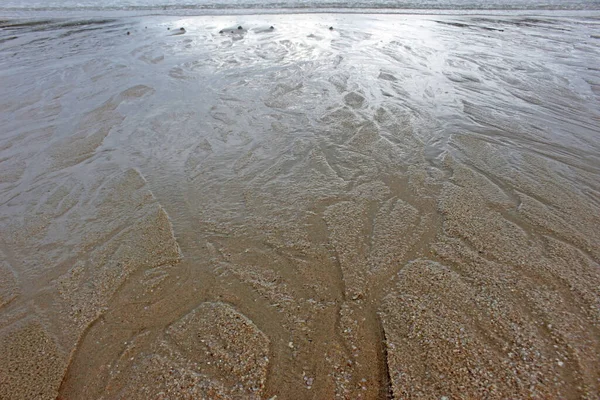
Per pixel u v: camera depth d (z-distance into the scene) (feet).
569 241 9.90
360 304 8.52
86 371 7.41
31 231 11.08
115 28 33.30
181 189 12.70
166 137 15.81
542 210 11.12
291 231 10.74
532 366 6.98
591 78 20.76
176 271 9.56
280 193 12.36
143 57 25.38
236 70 22.79
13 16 38.52
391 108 17.78
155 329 8.16
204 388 7.00
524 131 15.66
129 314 8.52
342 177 13.07
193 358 7.54
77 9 41.93
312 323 8.14
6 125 17.08
